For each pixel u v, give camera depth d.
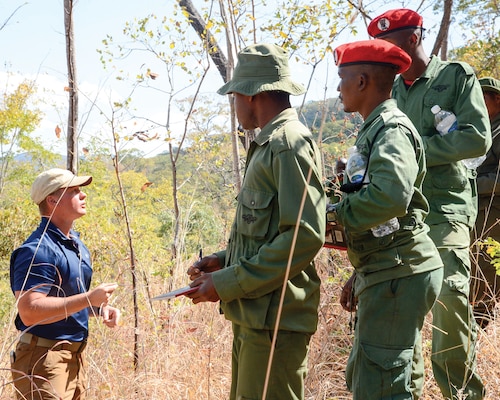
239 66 2.98
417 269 2.93
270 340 2.79
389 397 2.91
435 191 3.79
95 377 3.86
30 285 3.22
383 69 3.06
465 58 10.07
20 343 3.26
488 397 3.83
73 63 4.58
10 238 9.05
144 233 7.64
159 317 4.39
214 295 2.80
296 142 2.75
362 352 2.97
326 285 4.52
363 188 2.84
